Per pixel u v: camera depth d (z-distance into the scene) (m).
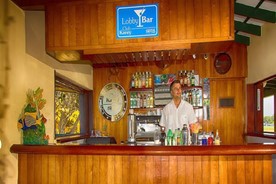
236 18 4.71
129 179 2.66
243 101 5.44
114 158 2.69
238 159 2.58
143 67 5.50
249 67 5.31
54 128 3.58
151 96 5.43
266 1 3.88
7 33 2.65
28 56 2.99
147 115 5.09
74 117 4.73
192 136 2.86
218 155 2.57
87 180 2.71
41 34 3.29
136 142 2.96
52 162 2.76
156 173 2.64
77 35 3.05
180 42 2.88
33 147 2.63
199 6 2.87
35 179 2.77
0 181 2.53
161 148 2.52
